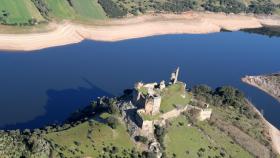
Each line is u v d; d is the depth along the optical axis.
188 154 193.88
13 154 162.25
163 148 188.75
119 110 196.88
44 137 176.12
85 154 172.25
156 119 193.38
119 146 181.00
